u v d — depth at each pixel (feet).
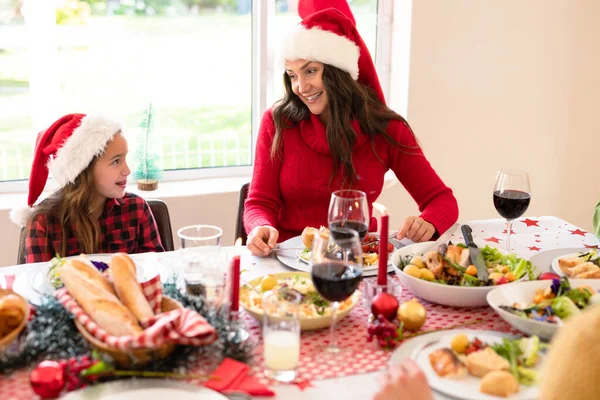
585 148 11.39
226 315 4.08
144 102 9.58
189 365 3.67
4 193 9.02
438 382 3.57
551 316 4.00
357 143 6.99
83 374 3.45
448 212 6.48
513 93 10.63
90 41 9.11
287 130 7.09
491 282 4.65
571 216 11.73
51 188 9.14
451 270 4.84
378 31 10.21
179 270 5.16
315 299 4.43
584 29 10.75
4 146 8.99
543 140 11.09
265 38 9.79
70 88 9.16
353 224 4.86
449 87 10.21
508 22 10.27
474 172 10.78
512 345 3.73
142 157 9.22
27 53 8.82
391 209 10.36
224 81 9.93
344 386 3.64
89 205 6.50
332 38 6.74
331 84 6.75
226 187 9.55
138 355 3.56
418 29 9.79
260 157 7.19
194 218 9.23
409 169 7.15
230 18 9.73
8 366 3.65
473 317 4.48
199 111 9.90
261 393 3.52
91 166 6.42
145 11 9.28
